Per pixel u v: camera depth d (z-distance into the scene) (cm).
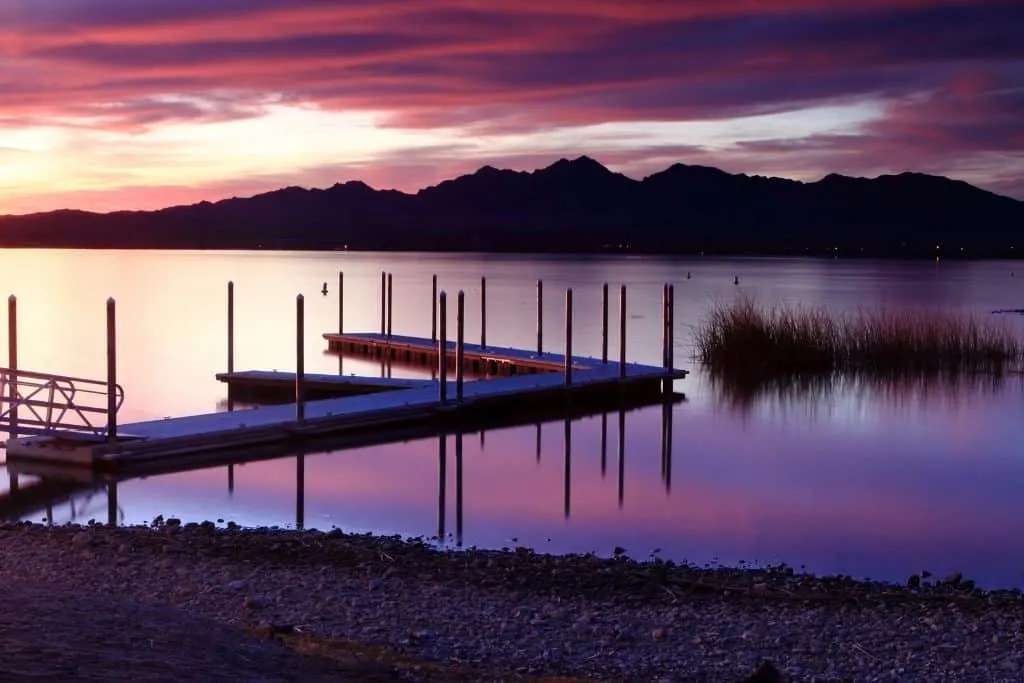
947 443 2327
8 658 688
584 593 1146
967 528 1590
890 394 3030
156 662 720
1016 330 4519
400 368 3694
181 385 3161
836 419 2634
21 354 3878
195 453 2027
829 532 1560
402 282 8875
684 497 1795
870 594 1176
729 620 1057
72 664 688
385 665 830
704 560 1400
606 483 1908
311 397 2900
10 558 1232
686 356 3925
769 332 3497
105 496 1750
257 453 2098
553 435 2392
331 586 1144
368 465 2031
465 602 1097
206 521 1563
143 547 1303
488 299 6988
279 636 900
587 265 13250
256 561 1245
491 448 2230
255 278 9494
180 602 1065
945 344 3494
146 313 5731
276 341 4516
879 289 7919
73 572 1174
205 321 5350
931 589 1241
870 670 914
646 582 1191
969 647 979
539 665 902
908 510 1705
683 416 2670
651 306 6322
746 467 2064
